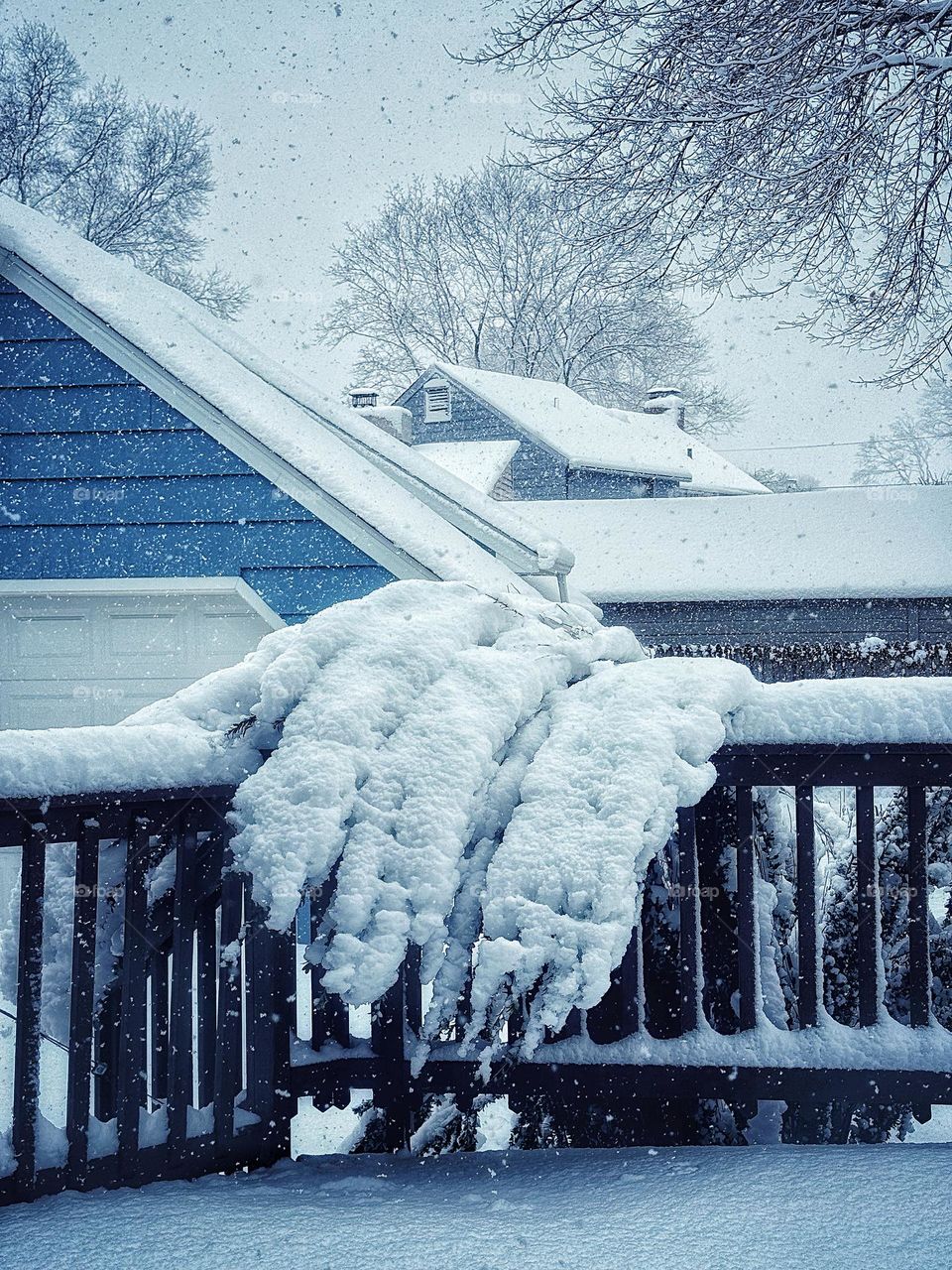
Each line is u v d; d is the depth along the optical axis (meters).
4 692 8.12
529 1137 3.58
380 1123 3.42
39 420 8.02
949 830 3.85
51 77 32.00
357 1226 2.62
